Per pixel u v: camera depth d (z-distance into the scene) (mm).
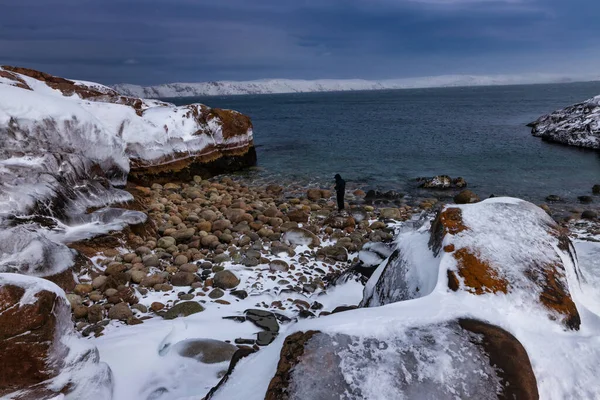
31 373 3357
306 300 7062
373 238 10906
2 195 8328
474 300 3623
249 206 14633
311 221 12805
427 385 2793
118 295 6918
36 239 7305
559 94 125750
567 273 4047
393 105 95438
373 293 5270
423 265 4438
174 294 7316
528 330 3395
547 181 19219
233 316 6141
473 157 25203
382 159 25531
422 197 17250
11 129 10086
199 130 20812
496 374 2877
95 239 8859
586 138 26672
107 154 13719
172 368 4492
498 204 4859
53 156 10164
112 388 4039
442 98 131000
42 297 3432
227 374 3521
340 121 53594
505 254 4039
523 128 37594
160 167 18594
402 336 3164
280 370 2988
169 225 11359
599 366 3051
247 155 23953
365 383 2805
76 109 12602
